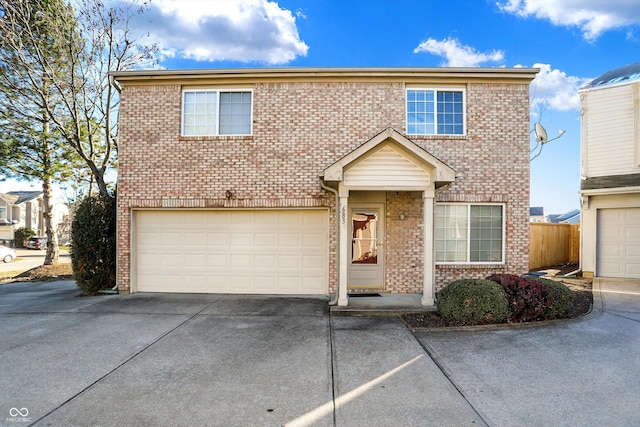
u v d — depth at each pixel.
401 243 8.70
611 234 10.70
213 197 8.85
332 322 6.44
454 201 8.66
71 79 11.22
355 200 8.73
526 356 4.75
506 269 8.70
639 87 10.55
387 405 3.54
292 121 8.82
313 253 8.91
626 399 3.61
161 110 8.97
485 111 8.79
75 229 8.97
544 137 10.05
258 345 5.27
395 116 8.77
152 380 4.12
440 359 4.69
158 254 9.16
